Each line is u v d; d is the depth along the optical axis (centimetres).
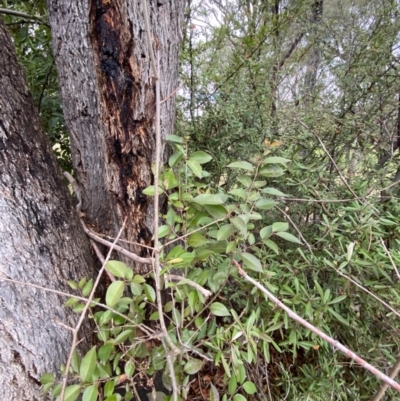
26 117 84
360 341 105
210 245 91
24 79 87
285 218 129
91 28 78
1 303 76
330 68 192
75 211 102
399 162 144
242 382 78
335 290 110
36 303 81
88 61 83
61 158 177
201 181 145
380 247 104
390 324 102
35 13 154
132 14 78
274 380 115
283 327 110
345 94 170
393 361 100
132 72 83
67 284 89
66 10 80
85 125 93
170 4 88
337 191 131
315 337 100
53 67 159
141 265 103
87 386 68
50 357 83
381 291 100
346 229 112
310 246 113
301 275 111
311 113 161
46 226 85
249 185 82
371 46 171
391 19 169
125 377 75
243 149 150
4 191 76
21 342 78
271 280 106
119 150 91
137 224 100
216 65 179
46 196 87
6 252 76
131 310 82
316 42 200
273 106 174
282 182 133
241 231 75
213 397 76
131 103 86
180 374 81
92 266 104
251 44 174
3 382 76
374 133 162
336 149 161
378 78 165
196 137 160
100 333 77
